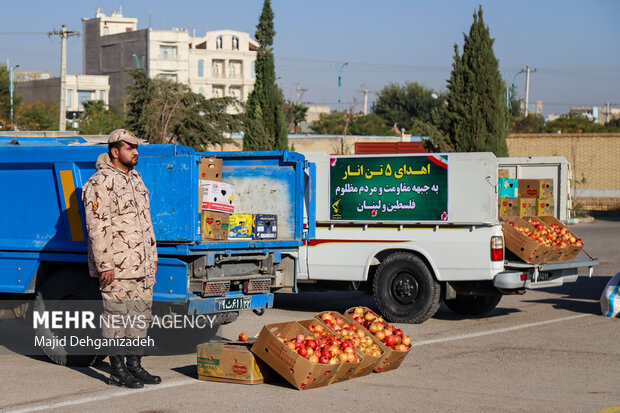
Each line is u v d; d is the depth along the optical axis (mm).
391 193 12016
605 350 9523
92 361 8484
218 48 125125
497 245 11297
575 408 6773
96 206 7152
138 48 121312
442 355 9172
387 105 102062
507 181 13070
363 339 8062
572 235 12648
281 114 31141
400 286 11734
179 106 28641
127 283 7285
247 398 7031
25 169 8758
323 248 12383
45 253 8609
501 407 6789
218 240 8344
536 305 13766
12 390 7395
